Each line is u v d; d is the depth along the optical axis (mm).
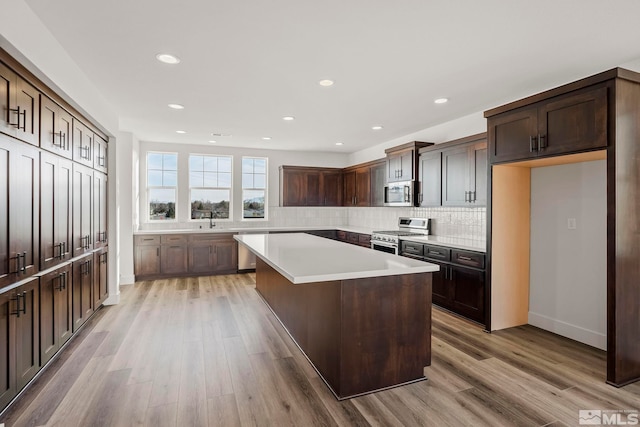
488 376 2434
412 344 2332
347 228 6430
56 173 2590
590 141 2400
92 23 2115
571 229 3184
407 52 2506
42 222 2369
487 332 3301
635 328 2367
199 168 6375
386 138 5625
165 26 2154
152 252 5539
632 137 2314
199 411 2004
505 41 2326
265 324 3479
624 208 2295
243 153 6586
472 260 3516
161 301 4305
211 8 1955
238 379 2379
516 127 3004
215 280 5496
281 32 2227
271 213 6812
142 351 2826
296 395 2182
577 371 2518
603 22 2074
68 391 2211
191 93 3418
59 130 2635
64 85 2484
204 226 6379
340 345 2125
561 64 2693
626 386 2307
